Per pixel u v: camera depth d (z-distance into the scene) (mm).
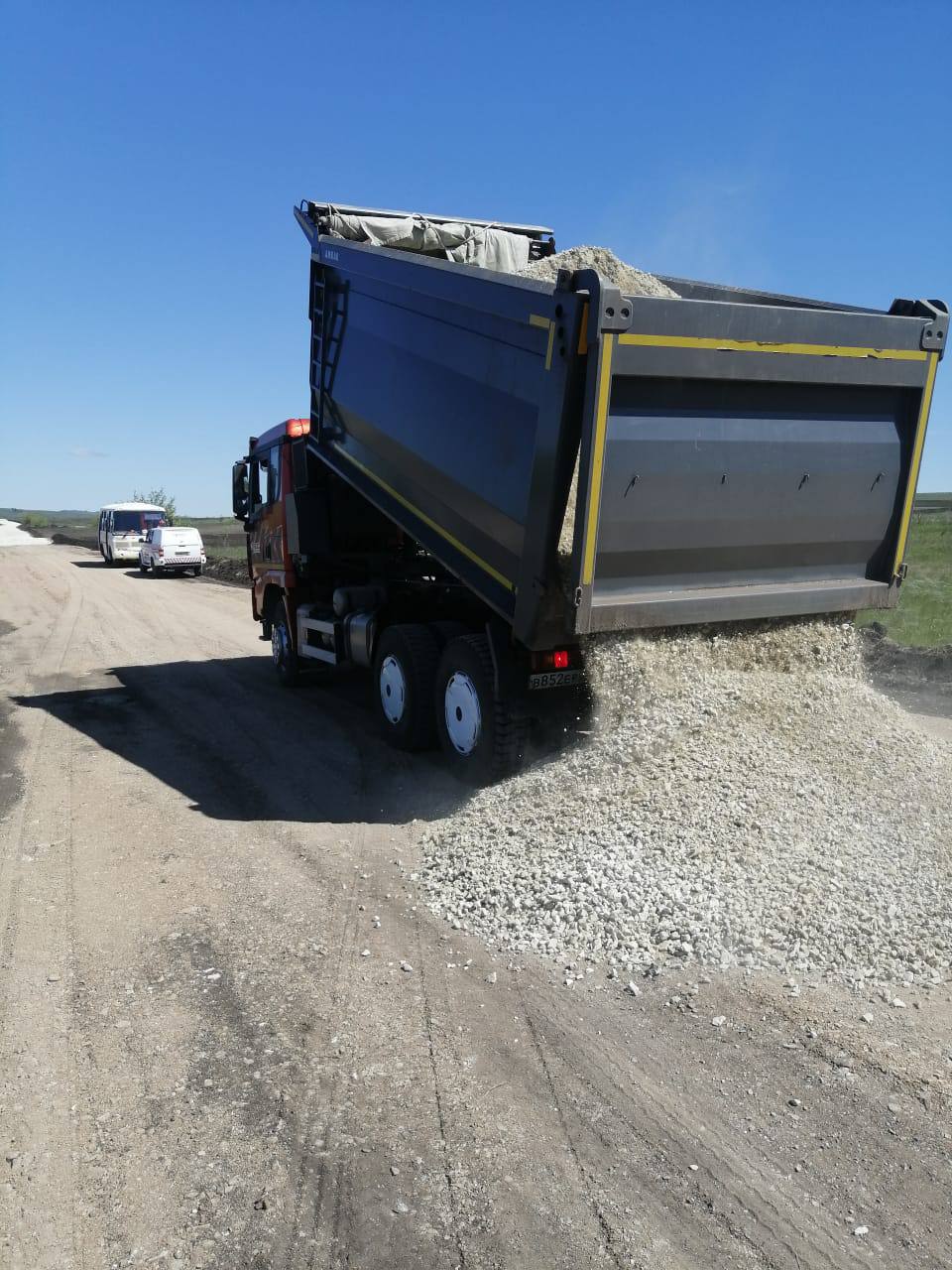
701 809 4320
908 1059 2934
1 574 29078
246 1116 2777
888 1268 2160
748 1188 2426
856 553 5512
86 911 4316
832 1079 2850
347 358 7320
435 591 7172
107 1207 2430
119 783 6461
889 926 3637
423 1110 2777
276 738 7578
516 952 3719
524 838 4469
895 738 5086
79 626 15836
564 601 4895
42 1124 2771
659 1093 2816
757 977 3420
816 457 5082
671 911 3727
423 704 6500
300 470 8953
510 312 4918
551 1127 2684
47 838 5363
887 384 5125
